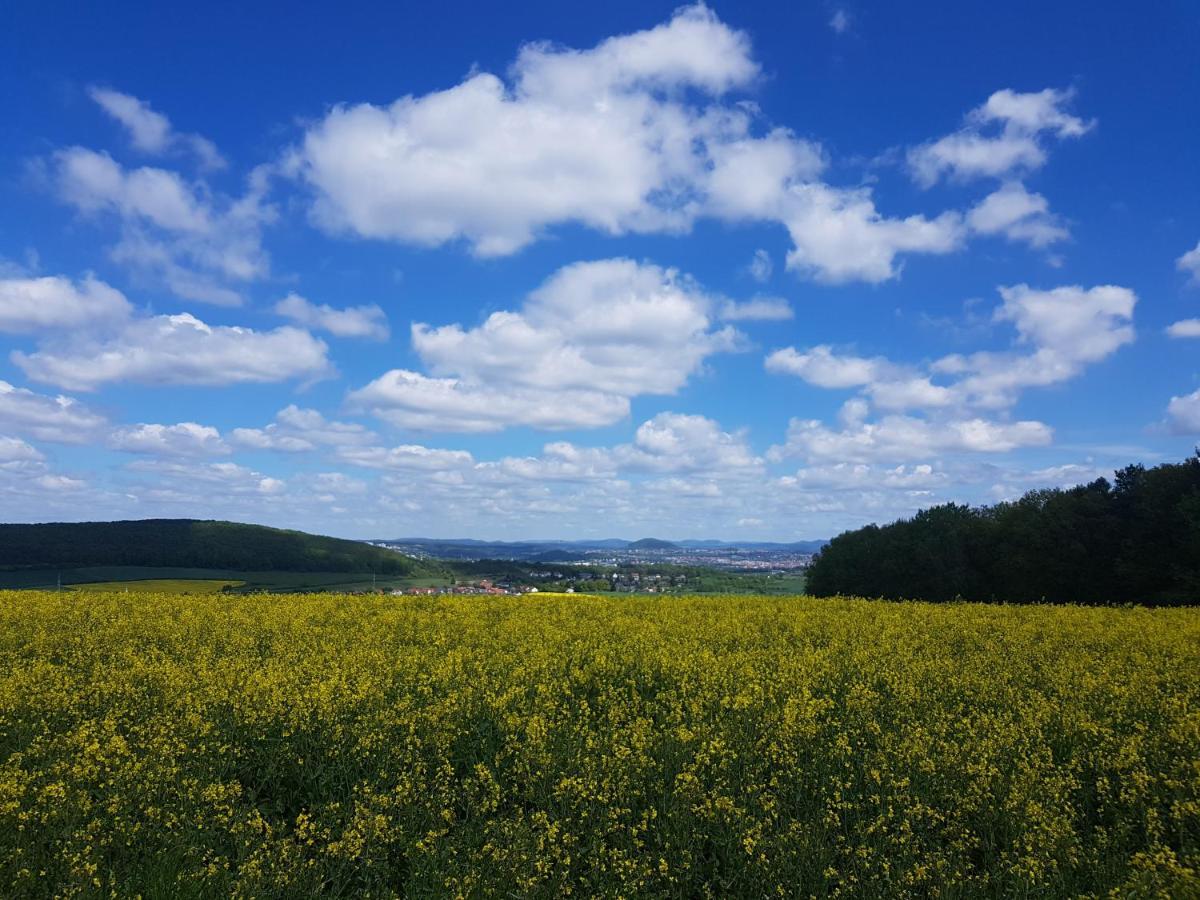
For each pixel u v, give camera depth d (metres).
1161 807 9.30
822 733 11.80
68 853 7.45
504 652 17.52
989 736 11.09
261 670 14.02
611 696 13.95
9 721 11.16
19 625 20.14
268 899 7.28
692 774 9.50
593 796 9.09
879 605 30.64
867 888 7.55
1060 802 9.26
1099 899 7.24
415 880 7.75
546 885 7.62
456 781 10.40
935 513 73.00
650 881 7.95
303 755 10.62
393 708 12.12
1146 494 52.53
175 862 7.56
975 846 8.78
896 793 9.20
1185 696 13.40
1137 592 51.34
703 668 15.38
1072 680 14.97
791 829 8.44
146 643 18.59
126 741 10.63
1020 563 56.78
